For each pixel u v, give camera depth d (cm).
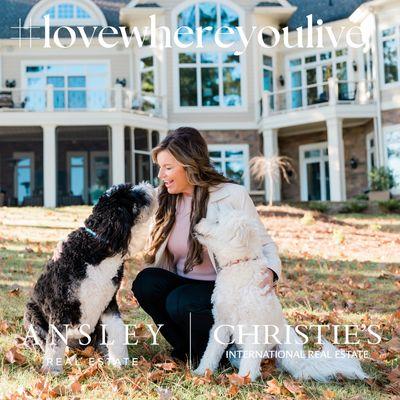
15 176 1989
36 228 1020
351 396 257
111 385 264
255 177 1797
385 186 1504
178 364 306
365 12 1653
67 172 2000
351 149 1808
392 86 1598
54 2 1861
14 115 1586
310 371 280
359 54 1756
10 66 1841
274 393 258
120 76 1856
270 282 276
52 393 253
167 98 1789
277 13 1812
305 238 981
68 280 272
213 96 1812
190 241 301
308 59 1859
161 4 1809
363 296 504
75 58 1853
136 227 282
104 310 293
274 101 1756
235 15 1822
